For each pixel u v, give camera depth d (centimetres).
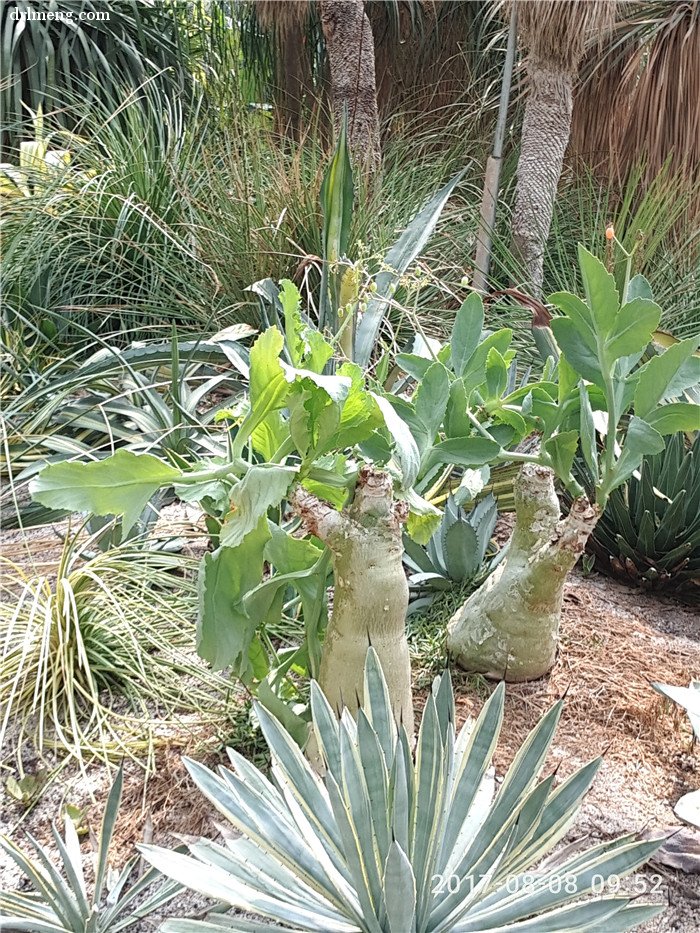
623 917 78
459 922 82
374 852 81
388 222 317
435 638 157
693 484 178
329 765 91
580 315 126
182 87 429
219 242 298
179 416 210
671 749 132
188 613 166
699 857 111
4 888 112
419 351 190
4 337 271
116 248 297
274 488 105
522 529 139
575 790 89
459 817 89
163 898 101
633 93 364
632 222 319
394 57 464
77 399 244
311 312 282
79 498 108
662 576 182
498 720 92
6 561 167
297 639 158
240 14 482
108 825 106
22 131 379
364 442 119
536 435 206
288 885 87
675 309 286
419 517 114
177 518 207
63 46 416
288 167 336
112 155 322
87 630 155
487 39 442
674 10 356
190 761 90
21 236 293
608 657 154
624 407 133
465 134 414
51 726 141
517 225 304
